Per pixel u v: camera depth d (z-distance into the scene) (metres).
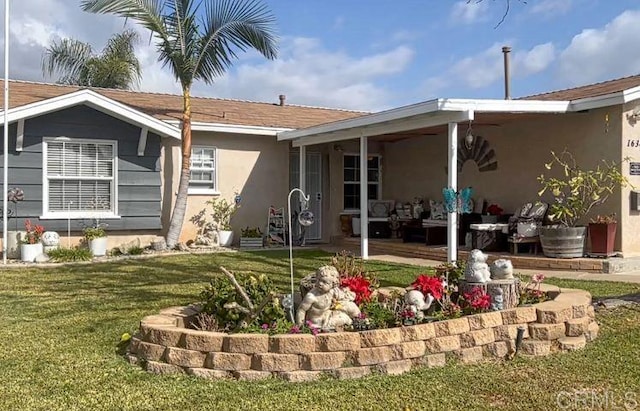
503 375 4.57
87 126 12.89
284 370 4.47
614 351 5.16
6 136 11.51
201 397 4.13
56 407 3.97
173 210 13.88
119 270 10.48
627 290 7.96
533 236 11.06
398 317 5.11
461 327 4.90
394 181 16.64
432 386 4.33
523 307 5.29
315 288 5.04
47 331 6.02
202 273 10.13
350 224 16.23
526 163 12.16
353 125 12.23
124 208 13.41
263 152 15.75
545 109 10.37
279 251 13.90
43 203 12.46
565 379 4.50
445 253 11.93
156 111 15.23
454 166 10.25
